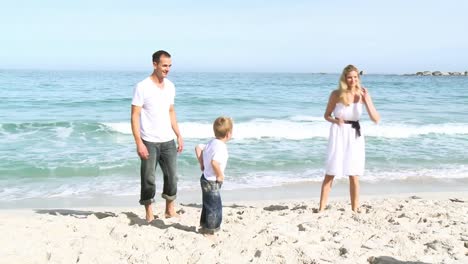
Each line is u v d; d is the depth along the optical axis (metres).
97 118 20.94
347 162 5.86
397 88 57.88
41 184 9.09
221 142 4.64
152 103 5.10
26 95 33.38
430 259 4.15
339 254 4.28
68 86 47.25
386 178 10.11
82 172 10.07
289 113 24.27
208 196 4.68
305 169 10.88
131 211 6.61
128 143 13.84
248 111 25.03
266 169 10.80
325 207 6.31
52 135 14.87
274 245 4.39
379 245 4.52
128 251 4.24
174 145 5.44
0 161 10.88
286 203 7.29
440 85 69.00
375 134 16.52
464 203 7.21
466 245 4.59
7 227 4.97
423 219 5.63
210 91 43.16
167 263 4.01
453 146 14.42
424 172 10.79
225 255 4.16
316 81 79.69
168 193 5.62
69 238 4.62
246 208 6.76
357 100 5.69
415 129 17.62
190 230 5.17
